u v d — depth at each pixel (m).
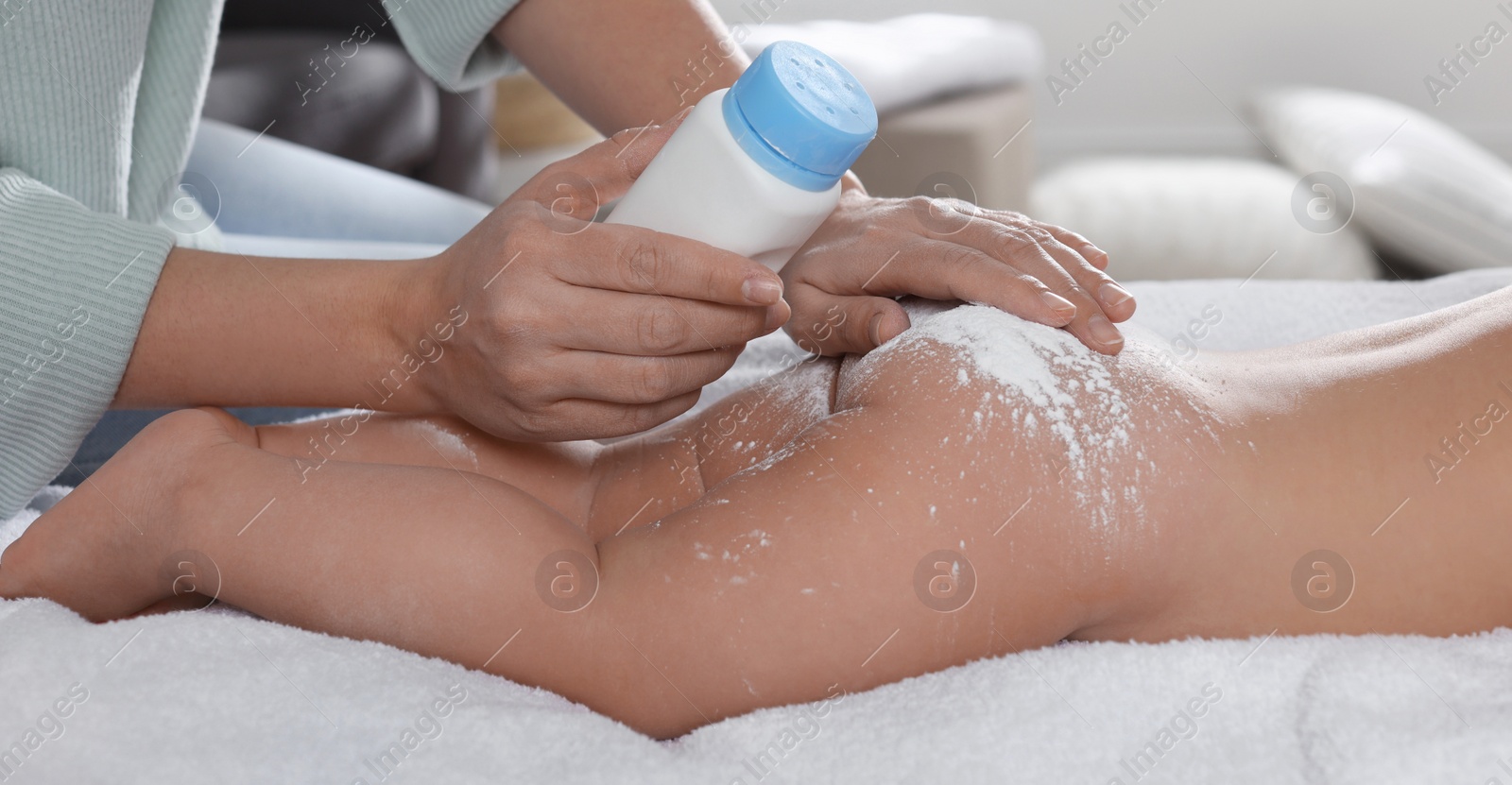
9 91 0.80
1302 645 0.54
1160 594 0.56
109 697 0.50
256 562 0.57
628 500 0.67
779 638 0.53
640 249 0.54
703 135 0.55
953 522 0.53
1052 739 0.49
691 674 0.54
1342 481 0.55
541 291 0.56
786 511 0.54
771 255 0.59
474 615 0.55
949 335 0.59
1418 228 1.84
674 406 0.62
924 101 2.13
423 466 0.66
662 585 0.54
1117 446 0.55
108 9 0.83
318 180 1.32
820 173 0.54
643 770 0.48
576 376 0.58
